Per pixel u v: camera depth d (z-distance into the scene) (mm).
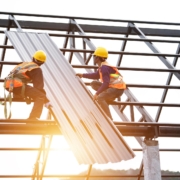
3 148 23344
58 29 23766
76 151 14375
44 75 17625
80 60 22906
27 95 15227
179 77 20656
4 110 15289
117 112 20938
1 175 24078
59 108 15977
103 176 25094
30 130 15820
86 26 24453
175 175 26031
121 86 16031
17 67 15398
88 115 15930
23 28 23547
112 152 14703
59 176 24359
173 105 18078
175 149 24984
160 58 21453
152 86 18656
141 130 17297
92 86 16609
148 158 17172
